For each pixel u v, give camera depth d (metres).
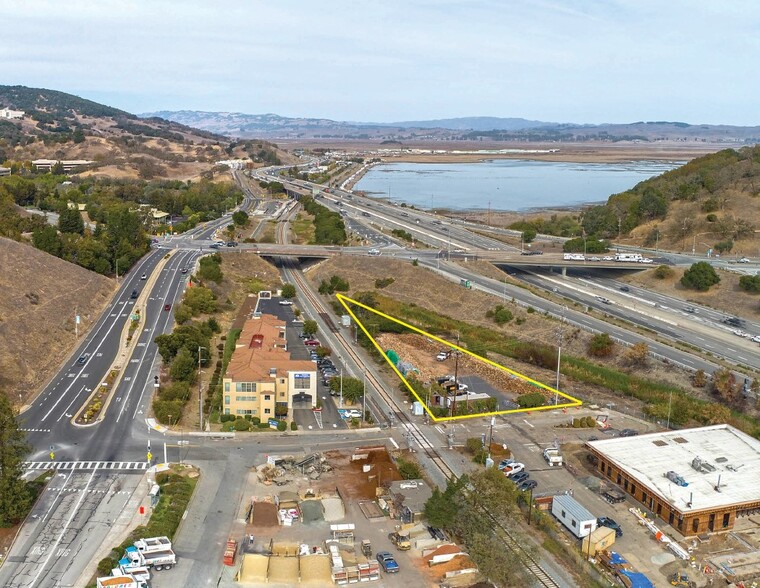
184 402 163.12
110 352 194.75
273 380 157.00
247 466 136.75
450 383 186.62
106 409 159.25
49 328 199.38
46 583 98.12
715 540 117.88
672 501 120.75
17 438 116.94
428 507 116.19
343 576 102.00
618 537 117.25
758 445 144.25
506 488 118.31
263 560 104.62
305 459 139.25
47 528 111.88
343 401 170.75
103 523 113.75
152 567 103.38
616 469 134.50
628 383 192.50
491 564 101.38
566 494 127.12
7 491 111.50
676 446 143.62
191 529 114.25
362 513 121.38
